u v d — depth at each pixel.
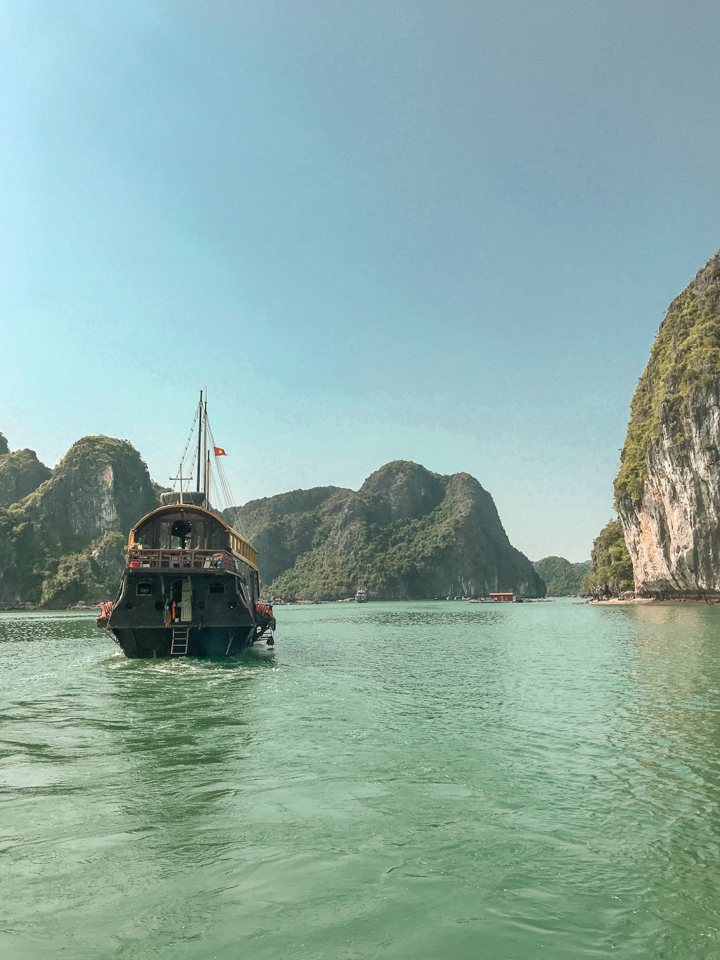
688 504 88.19
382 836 8.07
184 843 7.85
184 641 27.12
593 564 140.62
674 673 22.28
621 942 5.75
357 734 13.58
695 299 103.19
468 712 15.92
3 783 10.24
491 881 6.86
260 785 10.09
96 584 172.38
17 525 182.25
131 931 5.89
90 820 8.61
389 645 38.25
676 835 8.06
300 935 5.82
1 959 5.38
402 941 5.74
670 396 92.38
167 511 28.33
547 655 30.14
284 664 26.83
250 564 35.19
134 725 14.55
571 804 9.20
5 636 49.81
